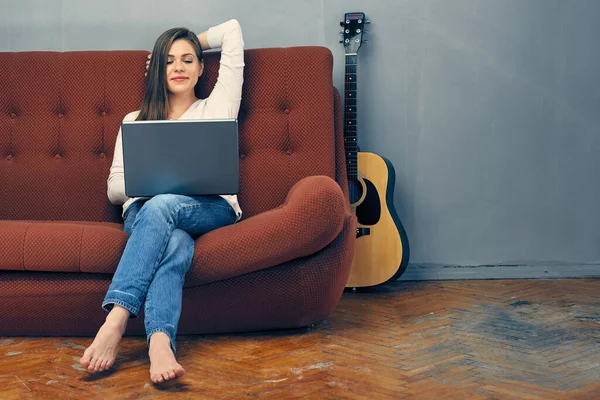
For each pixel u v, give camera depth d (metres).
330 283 2.19
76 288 2.10
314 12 3.04
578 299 2.70
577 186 3.10
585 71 3.07
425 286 2.97
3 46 3.05
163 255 1.99
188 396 1.71
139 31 3.04
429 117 3.08
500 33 3.05
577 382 1.79
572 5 3.05
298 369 1.91
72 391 1.75
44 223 2.14
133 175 2.07
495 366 1.92
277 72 2.63
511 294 2.79
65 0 3.03
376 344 2.13
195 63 2.53
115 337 1.85
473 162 3.10
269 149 2.60
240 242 2.06
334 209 2.08
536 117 3.09
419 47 3.06
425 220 3.10
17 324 2.14
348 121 2.92
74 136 2.64
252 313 2.18
